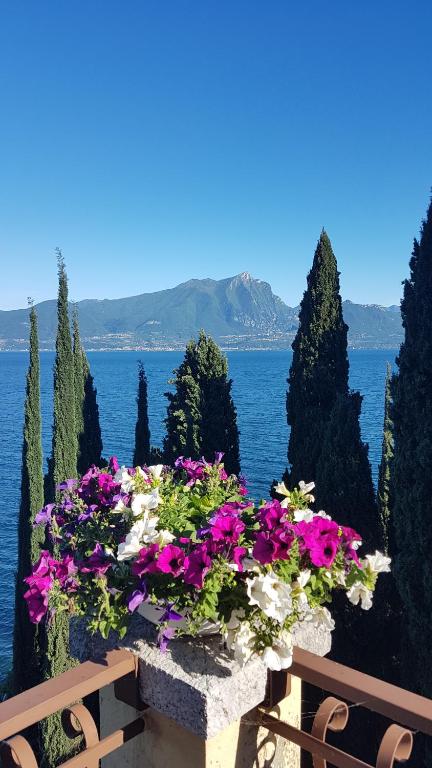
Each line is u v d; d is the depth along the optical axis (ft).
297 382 48.65
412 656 31.96
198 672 7.18
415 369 31.94
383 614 35.76
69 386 58.65
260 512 8.49
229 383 54.54
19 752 6.26
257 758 8.00
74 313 73.82
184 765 7.53
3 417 298.56
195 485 12.15
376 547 37.55
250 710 7.80
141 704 7.61
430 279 32.19
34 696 6.56
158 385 469.57
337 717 7.53
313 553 7.45
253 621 7.58
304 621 8.54
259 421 227.20
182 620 7.89
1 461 190.60
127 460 166.40
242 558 7.60
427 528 29.04
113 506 10.09
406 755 6.60
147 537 8.13
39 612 8.14
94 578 8.16
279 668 7.13
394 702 6.42
